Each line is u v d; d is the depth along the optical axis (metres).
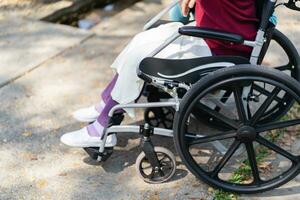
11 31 5.16
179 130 3.09
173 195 3.30
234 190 3.25
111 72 4.55
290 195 3.29
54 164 3.58
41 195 3.34
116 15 5.62
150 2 5.86
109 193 3.34
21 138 3.81
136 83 3.16
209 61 3.08
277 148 3.18
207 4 3.01
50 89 4.33
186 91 3.12
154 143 3.71
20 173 3.51
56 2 5.72
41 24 5.29
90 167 3.54
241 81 2.95
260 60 3.27
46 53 4.80
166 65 3.09
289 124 3.13
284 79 2.94
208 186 3.36
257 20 3.10
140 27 5.34
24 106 4.14
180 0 3.40
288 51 3.63
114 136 3.43
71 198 3.30
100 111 3.63
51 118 4.01
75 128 3.91
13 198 3.32
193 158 3.39
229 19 3.02
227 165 3.52
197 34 2.89
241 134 3.11
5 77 4.46
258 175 3.24
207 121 3.58
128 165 3.55
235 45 3.11
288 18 5.29
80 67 4.62
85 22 5.63
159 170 3.34
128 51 3.22
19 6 5.61
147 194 3.32
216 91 3.18
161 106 3.15
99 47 4.94
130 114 3.25
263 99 3.97
